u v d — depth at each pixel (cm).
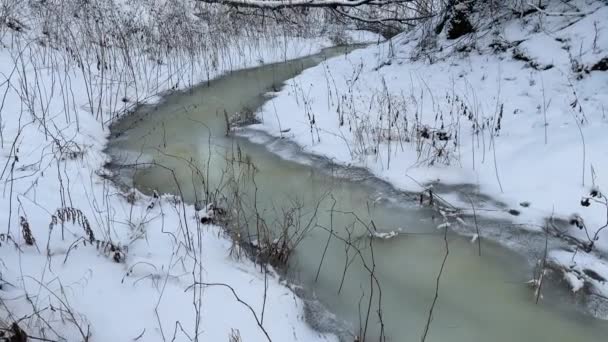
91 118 668
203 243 376
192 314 288
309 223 405
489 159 508
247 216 444
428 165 515
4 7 843
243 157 585
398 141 582
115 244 352
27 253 322
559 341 302
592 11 664
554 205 418
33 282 290
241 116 723
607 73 566
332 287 353
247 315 296
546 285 347
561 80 600
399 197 475
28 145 523
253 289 325
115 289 301
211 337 271
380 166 535
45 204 401
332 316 322
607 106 520
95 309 278
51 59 757
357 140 591
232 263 358
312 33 1302
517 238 396
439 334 310
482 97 652
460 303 337
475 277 361
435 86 735
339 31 1325
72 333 254
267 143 627
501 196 450
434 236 412
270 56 1123
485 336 308
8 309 260
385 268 375
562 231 392
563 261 360
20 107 609
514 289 347
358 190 497
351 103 692
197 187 505
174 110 760
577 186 426
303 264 379
